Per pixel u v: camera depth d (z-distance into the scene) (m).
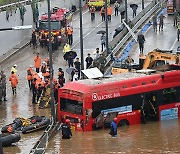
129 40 139.00
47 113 94.94
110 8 161.50
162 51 102.88
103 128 85.69
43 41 137.62
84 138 81.00
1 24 159.62
